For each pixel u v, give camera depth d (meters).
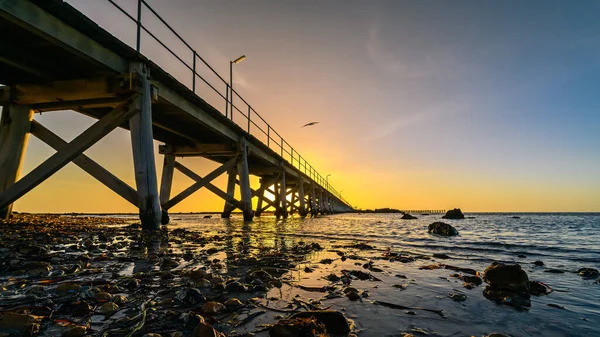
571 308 2.55
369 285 3.22
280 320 1.98
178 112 12.83
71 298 2.52
